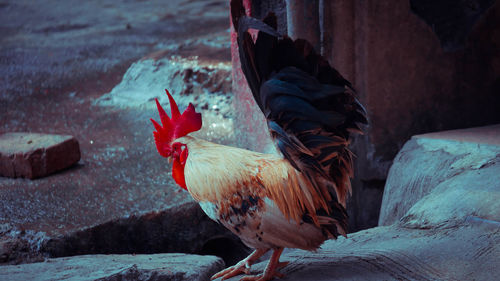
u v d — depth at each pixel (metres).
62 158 5.72
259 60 2.63
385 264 2.83
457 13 5.34
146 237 4.53
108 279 2.75
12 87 9.55
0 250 3.92
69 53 11.43
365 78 5.00
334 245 3.28
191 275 2.87
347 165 2.78
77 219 4.41
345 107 2.60
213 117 7.59
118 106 8.50
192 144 2.84
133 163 5.98
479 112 5.61
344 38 4.93
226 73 8.23
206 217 4.75
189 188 2.75
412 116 5.28
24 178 5.52
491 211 3.18
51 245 4.04
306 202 2.62
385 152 5.23
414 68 5.17
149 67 9.18
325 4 4.78
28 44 12.34
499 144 4.20
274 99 2.55
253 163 2.70
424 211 3.48
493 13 5.40
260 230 2.59
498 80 5.62
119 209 4.61
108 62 10.68
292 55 2.62
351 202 5.37
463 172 3.87
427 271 2.71
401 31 5.02
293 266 2.96
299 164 2.59
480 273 2.63
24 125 7.64
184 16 14.20
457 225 3.19
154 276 2.84
